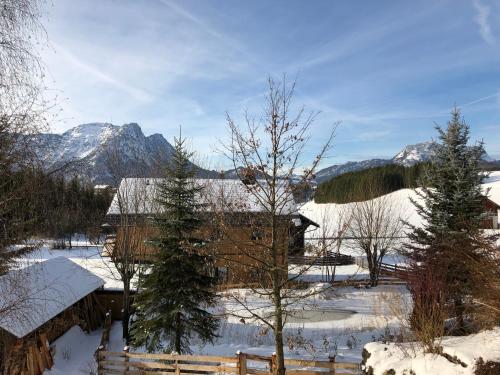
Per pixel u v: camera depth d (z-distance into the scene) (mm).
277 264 10477
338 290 28328
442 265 13711
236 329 19500
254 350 16469
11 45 8328
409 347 10836
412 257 16594
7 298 10242
